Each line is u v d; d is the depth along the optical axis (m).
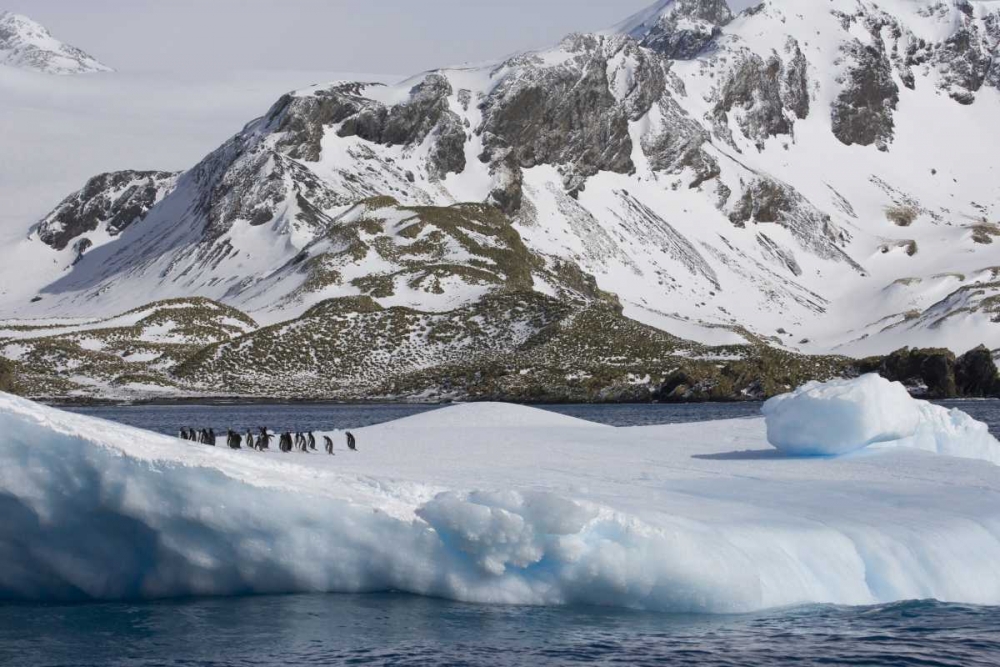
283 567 42.81
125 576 43.09
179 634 39.62
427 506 43.34
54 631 40.03
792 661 38.50
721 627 41.47
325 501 42.66
